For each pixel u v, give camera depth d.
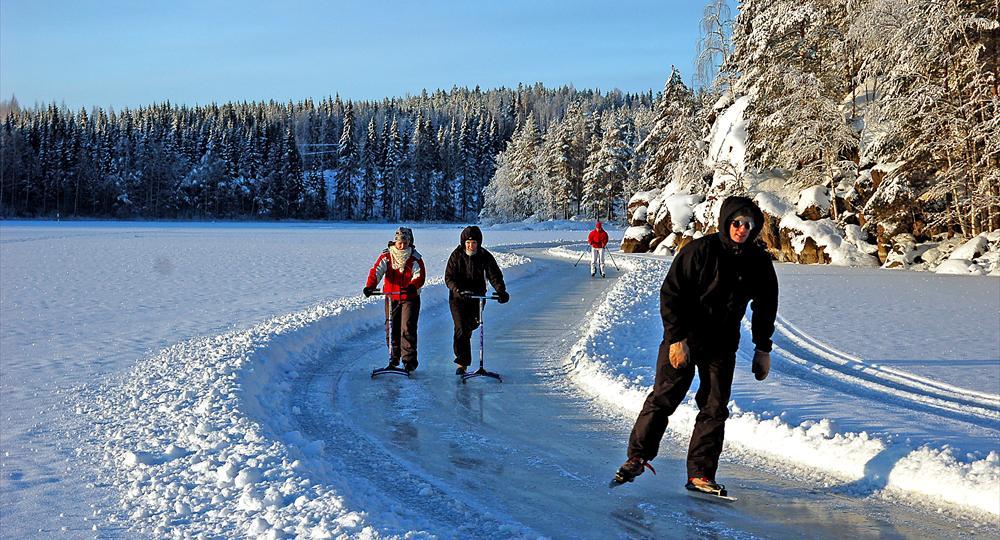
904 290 17.44
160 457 5.06
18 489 4.49
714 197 33.84
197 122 128.75
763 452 5.40
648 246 37.75
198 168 107.94
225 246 39.38
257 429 5.58
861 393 7.30
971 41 24.08
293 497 4.21
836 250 27.05
